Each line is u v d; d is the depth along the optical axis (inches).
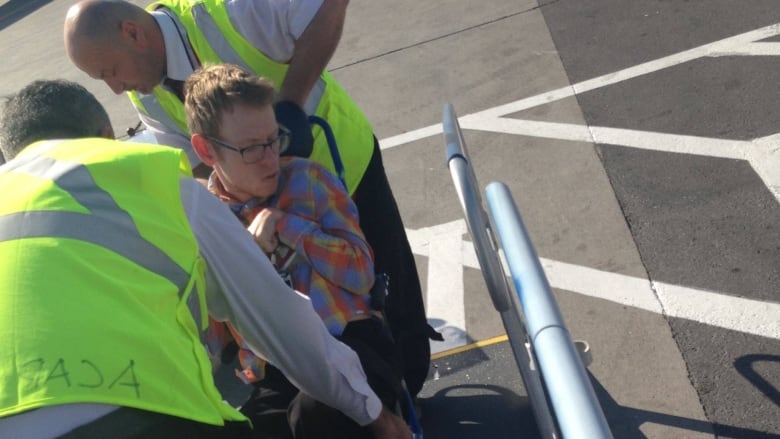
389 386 88.7
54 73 383.6
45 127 74.7
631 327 148.0
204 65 95.7
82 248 57.9
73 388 53.1
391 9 319.3
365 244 91.8
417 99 252.1
